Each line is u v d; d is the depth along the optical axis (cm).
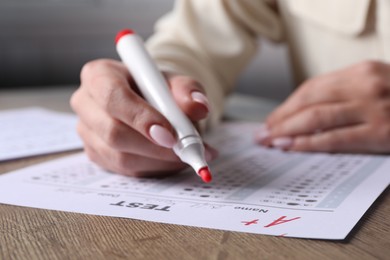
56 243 26
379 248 25
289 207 30
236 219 29
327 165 42
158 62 58
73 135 55
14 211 31
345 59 65
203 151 32
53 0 110
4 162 44
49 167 42
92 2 112
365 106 47
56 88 110
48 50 111
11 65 110
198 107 36
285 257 24
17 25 109
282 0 74
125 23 113
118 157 37
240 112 76
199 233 27
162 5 114
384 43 60
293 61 77
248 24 75
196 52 70
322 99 50
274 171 40
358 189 34
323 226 27
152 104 35
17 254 25
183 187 35
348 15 62
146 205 31
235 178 38
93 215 30
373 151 46
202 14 74
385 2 57
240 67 76
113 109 35
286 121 50
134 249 25
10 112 72
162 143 32
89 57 113
